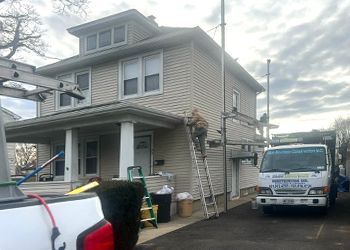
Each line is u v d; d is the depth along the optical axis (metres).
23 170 25.75
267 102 23.25
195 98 13.81
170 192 11.62
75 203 2.07
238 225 10.45
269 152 12.37
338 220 10.95
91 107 14.50
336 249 7.56
